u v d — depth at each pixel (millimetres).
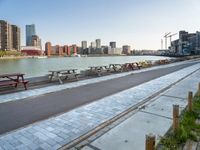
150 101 9578
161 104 8977
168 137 5590
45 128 6340
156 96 10648
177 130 5641
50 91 11922
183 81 16000
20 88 12617
